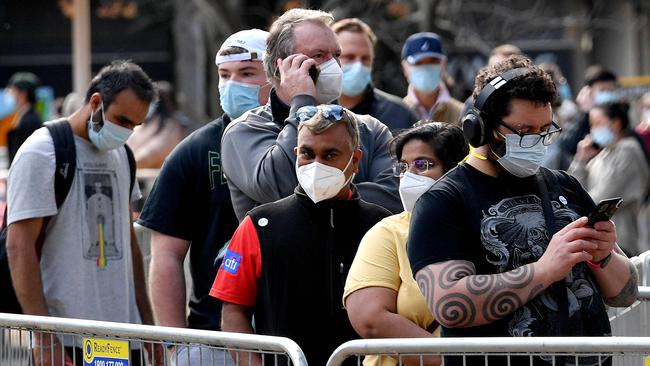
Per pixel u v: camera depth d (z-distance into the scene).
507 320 7.52
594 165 19.39
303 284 8.80
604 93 21.38
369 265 8.41
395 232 8.48
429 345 7.15
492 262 7.56
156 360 9.37
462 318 7.39
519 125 7.51
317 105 9.67
